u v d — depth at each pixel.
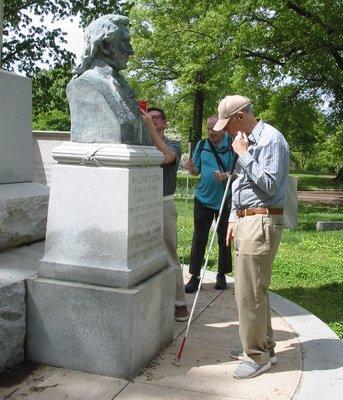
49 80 16.64
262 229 3.40
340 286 7.08
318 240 11.08
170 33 20.94
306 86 19.59
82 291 3.53
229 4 17.36
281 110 20.12
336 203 23.00
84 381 3.45
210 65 18.95
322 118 23.83
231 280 6.34
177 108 33.16
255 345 3.60
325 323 5.05
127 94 3.93
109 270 3.53
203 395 3.32
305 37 17.17
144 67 26.95
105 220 3.55
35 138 9.59
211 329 4.59
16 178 4.68
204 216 5.78
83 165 3.60
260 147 3.36
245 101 3.51
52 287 3.60
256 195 3.43
